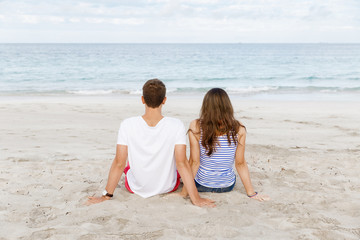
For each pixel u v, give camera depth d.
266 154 5.44
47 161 4.88
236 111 11.66
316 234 2.51
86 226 2.56
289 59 60.88
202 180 3.38
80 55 70.81
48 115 9.97
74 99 15.39
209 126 3.10
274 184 3.82
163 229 2.51
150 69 37.78
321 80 27.00
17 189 3.50
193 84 24.41
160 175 3.19
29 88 21.05
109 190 3.15
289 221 2.73
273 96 17.50
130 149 3.05
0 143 6.18
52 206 3.02
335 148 6.08
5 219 2.73
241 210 2.97
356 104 13.81
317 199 3.29
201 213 2.89
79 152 5.64
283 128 8.45
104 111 11.23
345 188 3.71
